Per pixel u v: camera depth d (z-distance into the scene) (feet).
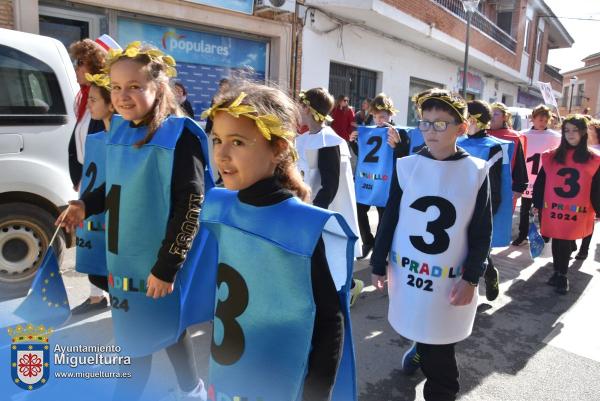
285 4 28.55
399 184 8.21
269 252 4.78
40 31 21.70
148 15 24.73
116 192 6.95
